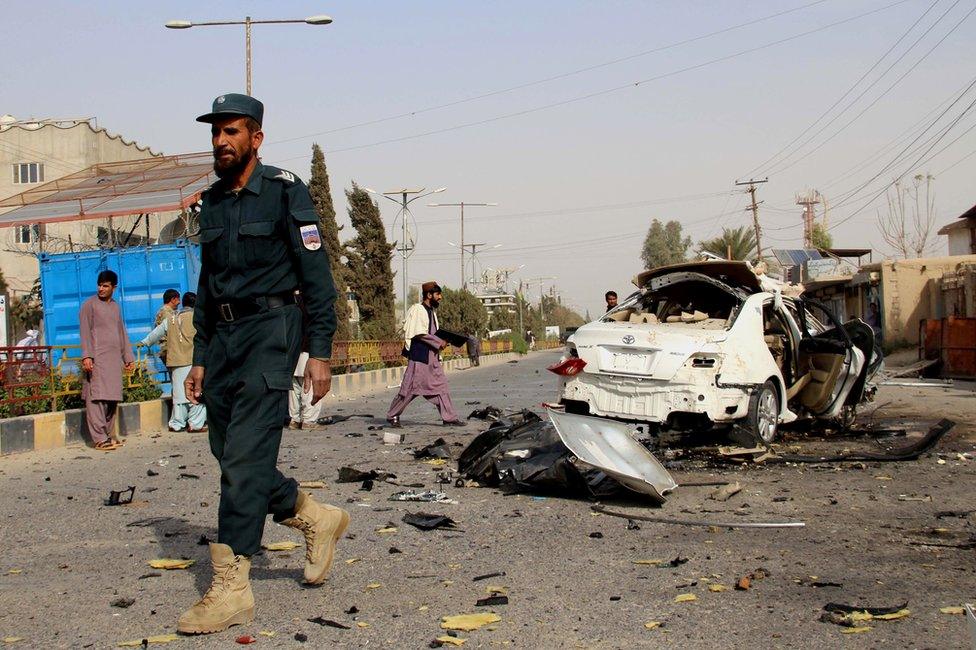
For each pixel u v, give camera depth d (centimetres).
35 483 881
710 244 7144
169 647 403
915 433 1160
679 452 957
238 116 446
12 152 5241
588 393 1006
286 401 449
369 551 572
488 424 1376
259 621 435
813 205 8669
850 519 655
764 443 1005
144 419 1391
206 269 461
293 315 451
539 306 13325
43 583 513
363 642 404
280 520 480
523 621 431
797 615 435
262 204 448
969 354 2358
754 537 602
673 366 954
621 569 524
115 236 2098
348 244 4250
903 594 467
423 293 1362
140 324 1920
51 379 1258
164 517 700
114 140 5516
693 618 432
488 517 677
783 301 1130
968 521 645
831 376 1118
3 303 2048
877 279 3884
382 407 1783
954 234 4509
